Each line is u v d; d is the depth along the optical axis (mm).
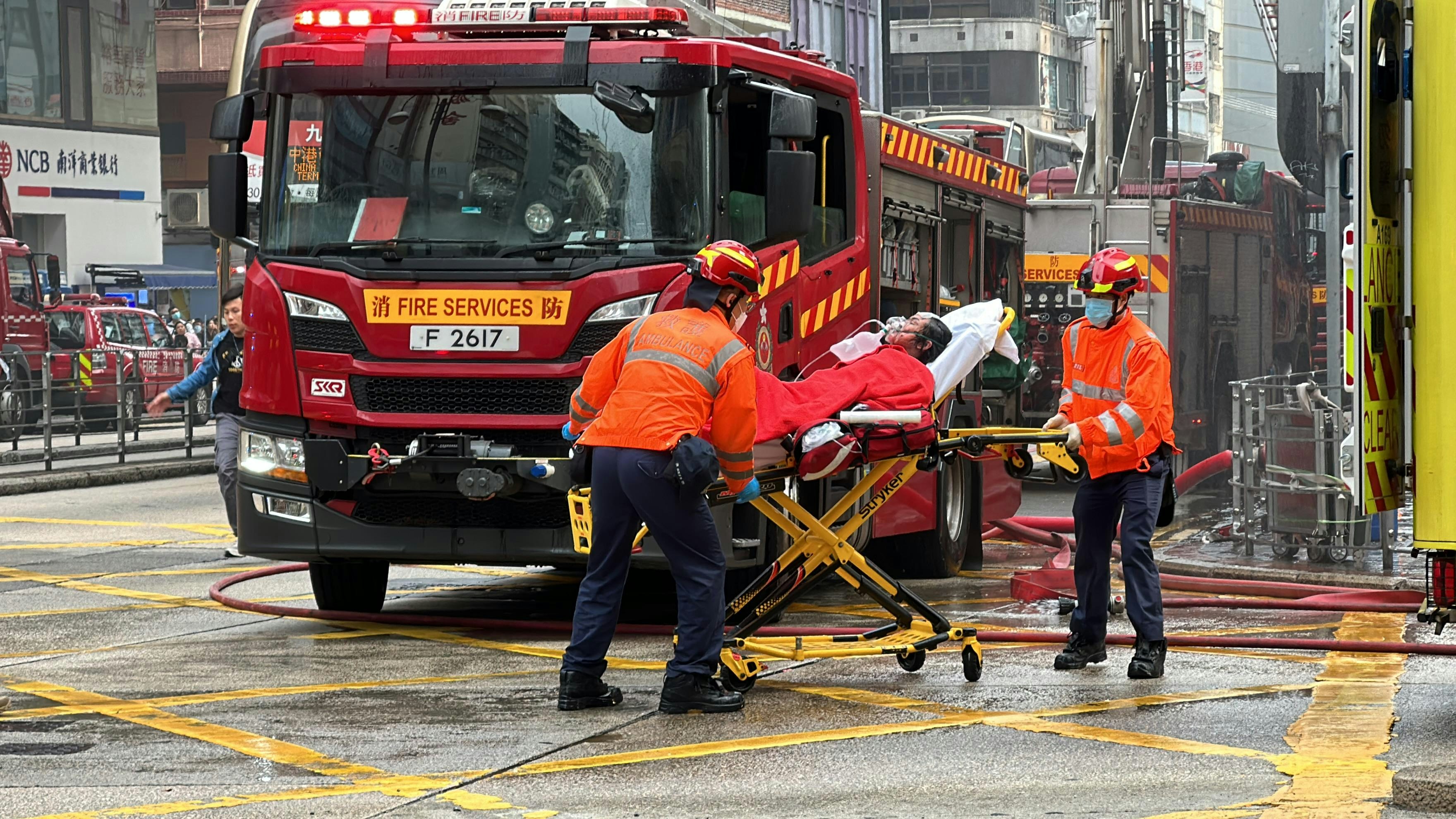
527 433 11609
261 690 9984
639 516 9203
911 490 14633
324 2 12398
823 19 72812
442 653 11305
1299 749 8258
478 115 11883
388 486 11820
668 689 9258
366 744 8531
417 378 11664
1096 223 24953
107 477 26469
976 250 17031
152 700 9672
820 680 10281
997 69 94875
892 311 14938
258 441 12172
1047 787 7574
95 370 28328
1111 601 12836
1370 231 8797
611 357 9352
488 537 11789
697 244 11617
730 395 9078
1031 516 19547
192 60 74438
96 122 60938
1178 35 38438
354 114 12062
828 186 13492
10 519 21062
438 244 11773
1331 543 14859
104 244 61375
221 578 15461
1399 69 8938
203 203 75750
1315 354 33812
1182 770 7867
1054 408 24984
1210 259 26562
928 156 15383
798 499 12562
